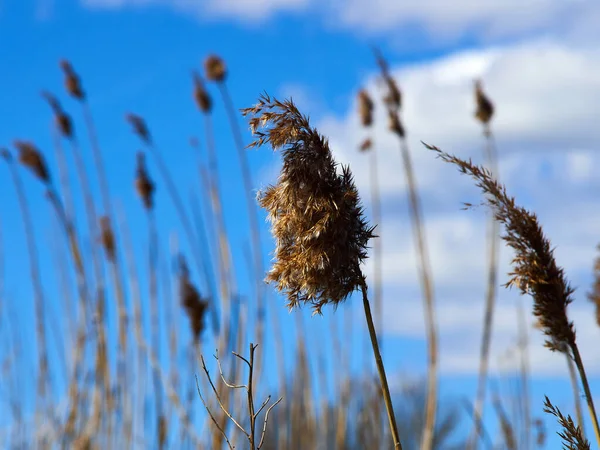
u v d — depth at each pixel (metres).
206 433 2.67
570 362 1.73
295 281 1.31
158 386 2.88
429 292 3.08
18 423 3.17
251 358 1.41
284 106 1.31
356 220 1.32
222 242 2.95
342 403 3.12
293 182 1.31
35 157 3.16
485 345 2.86
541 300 1.38
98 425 3.05
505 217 1.38
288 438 3.00
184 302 2.83
